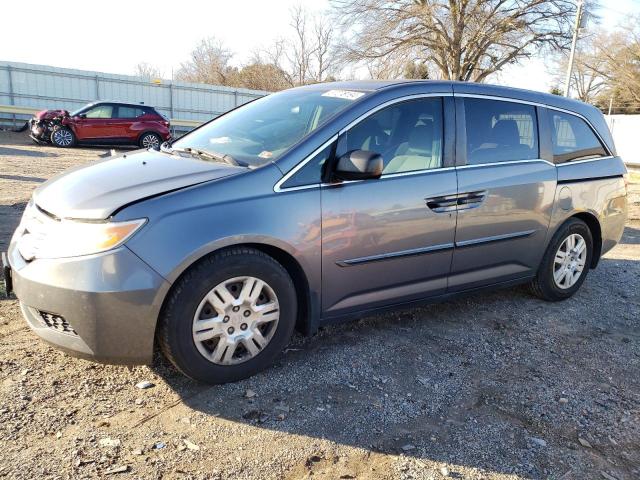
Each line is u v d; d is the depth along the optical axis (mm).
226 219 2930
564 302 4949
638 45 43750
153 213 2783
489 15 28375
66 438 2578
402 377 3367
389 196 3498
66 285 2697
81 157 15148
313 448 2639
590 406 3197
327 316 3441
